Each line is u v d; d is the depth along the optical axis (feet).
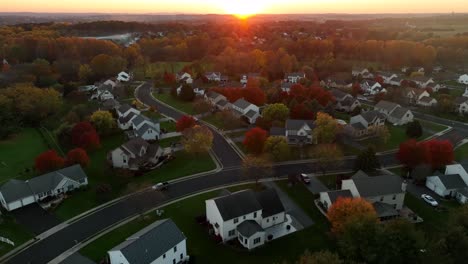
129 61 647.15
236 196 183.11
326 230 184.34
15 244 174.19
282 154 251.80
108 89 444.96
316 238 178.50
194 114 376.89
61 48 614.75
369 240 145.89
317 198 213.87
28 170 249.34
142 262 143.23
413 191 223.30
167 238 156.04
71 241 176.14
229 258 163.94
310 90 398.42
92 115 322.34
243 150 283.79
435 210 202.49
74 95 420.36
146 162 260.21
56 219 195.42
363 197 194.49
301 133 291.79
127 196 218.79
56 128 327.47
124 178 240.73
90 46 630.33
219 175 244.22
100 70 538.47
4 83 422.41
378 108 374.02
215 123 348.59
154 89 486.79
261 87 456.04
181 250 160.86
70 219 195.62
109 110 369.09
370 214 158.51
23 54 582.35
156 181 236.22
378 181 202.28
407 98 417.90
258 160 232.94
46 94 356.79
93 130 286.66
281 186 229.04
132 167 253.65
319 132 280.31
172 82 497.05
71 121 326.85
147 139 301.43
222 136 315.17
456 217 159.74
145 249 147.33
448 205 208.13
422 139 310.65
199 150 261.85
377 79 501.56
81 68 510.99
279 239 177.99
